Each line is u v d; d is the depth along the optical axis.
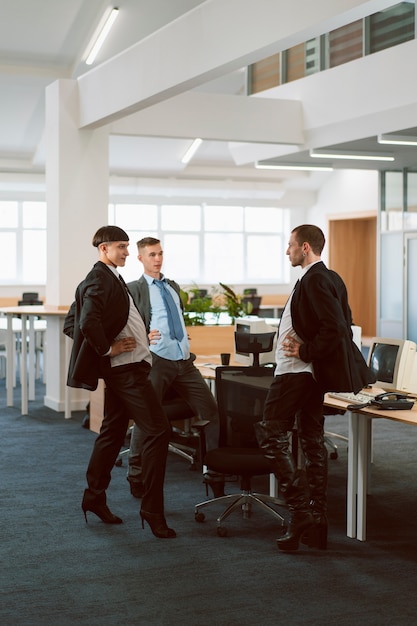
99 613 3.42
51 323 8.68
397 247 13.05
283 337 4.10
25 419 8.05
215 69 6.16
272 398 4.13
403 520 4.80
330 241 16.95
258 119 9.87
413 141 9.39
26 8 9.88
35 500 5.16
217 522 4.62
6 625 3.28
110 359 4.38
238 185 16.92
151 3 9.76
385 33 9.46
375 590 3.69
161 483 4.43
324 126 9.77
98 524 4.65
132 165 15.48
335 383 3.95
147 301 5.43
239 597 3.60
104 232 4.43
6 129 13.59
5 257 16.83
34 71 11.48
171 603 3.53
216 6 6.08
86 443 6.93
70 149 8.68
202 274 18.11
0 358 11.12
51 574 3.87
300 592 3.66
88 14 10.02
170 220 17.83
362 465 4.38
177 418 5.77
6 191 16.23
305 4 5.25
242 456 4.52
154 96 7.06
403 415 4.23
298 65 10.84
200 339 7.33
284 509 5.01
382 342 5.34
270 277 18.64
